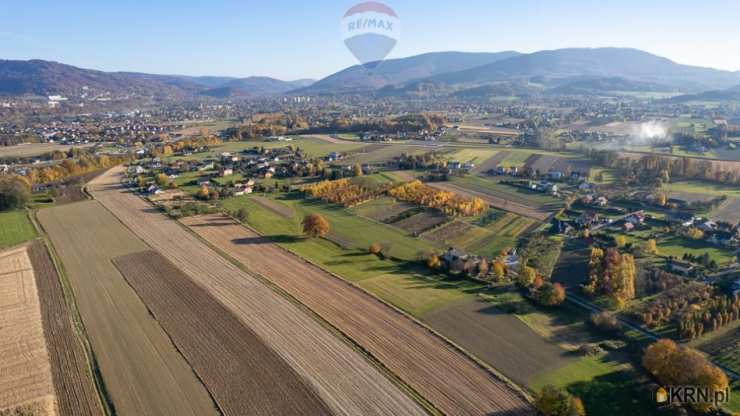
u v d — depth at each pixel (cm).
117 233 11294
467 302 7719
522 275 8206
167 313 7350
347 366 5934
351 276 8806
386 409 5153
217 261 9519
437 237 11088
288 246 10450
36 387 5603
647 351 5759
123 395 5425
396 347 6366
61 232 11394
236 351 6272
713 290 7788
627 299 7681
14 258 9775
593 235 10675
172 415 5088
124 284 8444
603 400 5306
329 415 5062
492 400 5294
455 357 6128
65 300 7850
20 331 6869
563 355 6209
